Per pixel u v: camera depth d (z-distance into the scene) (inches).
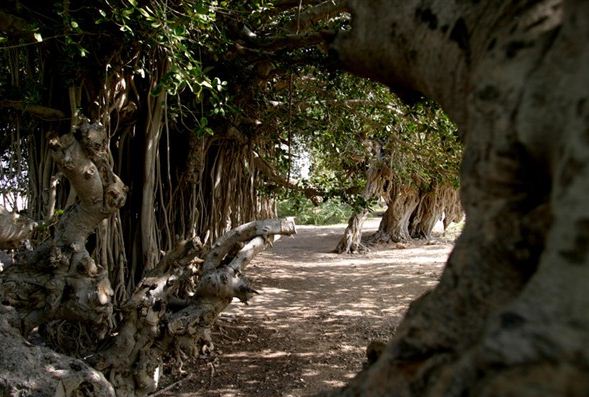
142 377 151.5
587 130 32.8
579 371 28.4
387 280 451.8
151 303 149.1
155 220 253.6
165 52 211.6
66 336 199.5
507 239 41.8
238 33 213.3
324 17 223.9
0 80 209.9
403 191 692.7
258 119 276.8
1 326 131.4
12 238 125.8
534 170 42.0
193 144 258.5
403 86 64.8
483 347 32.9
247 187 312.7
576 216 31.4
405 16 55.7
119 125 243.0
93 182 136.2
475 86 45.9
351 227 636.7
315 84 283.4
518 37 43.4
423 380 41.2
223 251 167.2
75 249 145.0
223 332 271.9
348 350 256.4
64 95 227.9
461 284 44.1
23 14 191.8
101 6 182.1
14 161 226.4
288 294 381.1
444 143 330.0
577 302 30.0
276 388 206.1
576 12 37.3
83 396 125.8
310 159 406.6
